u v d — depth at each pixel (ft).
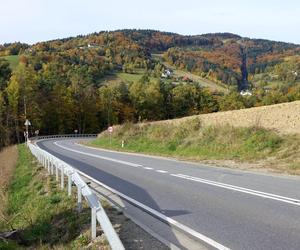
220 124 99.45
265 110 108.99
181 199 37.60
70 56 520.42
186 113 382.22
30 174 68.80
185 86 400.67
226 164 68.33
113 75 517.14
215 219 29.50
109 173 60.54
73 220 32.99
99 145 150.61
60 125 314.96
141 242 24.99
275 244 23.00
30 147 120.06
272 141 75.15
